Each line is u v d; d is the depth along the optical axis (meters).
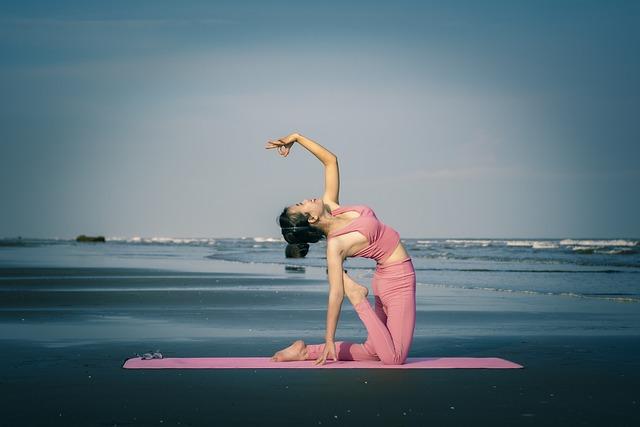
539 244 83.00
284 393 5.54
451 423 4.63
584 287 18.27
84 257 39.91
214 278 20.89
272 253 49.66
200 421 4.69
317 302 13.69
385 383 5.94
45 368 6.63
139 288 17.06
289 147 7.36
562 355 7.51
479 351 7.84
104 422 4.67
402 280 6.93
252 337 8.97
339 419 4.73
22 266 27.89
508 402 5.23
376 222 6.94
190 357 7.34
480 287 18.22
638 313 11.89
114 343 8.37
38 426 4.58
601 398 5.36
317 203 6.98
